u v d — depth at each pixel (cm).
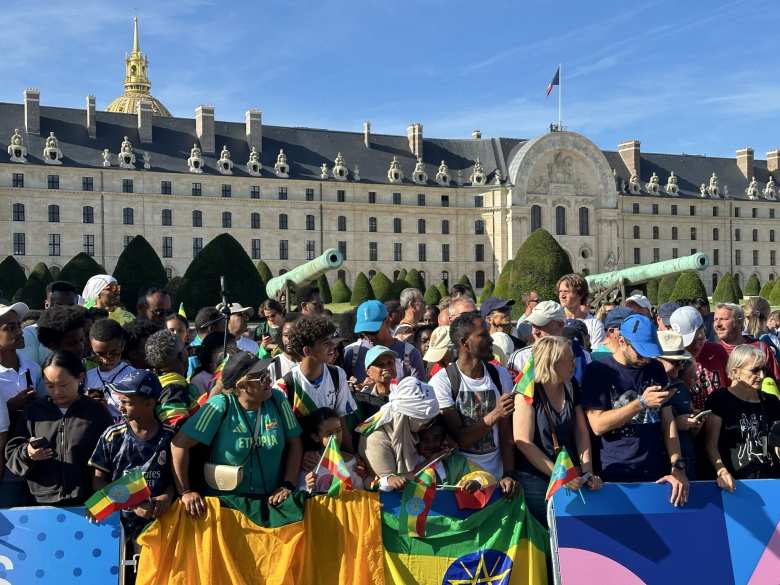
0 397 942
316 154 13462
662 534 921
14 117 11650
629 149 15488
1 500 925
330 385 1019
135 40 17850
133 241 4769
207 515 869
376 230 13512
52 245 11356
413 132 14188
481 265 13938
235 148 12875
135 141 12200
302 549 887
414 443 938
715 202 15688
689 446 995
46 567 845
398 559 907
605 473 941
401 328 1609
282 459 911
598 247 14338
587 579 900
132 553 911
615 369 935
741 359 1014
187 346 1538
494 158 14212
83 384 1061
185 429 871
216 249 4266
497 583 917
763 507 948
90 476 893
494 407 966
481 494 927
